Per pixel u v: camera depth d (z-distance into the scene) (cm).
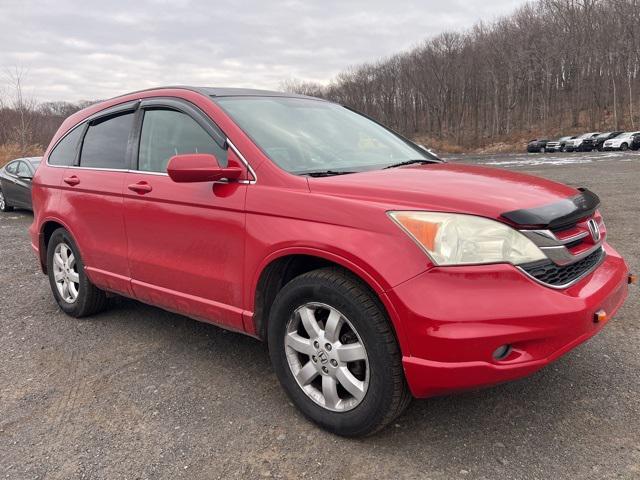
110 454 265
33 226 489
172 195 334
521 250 236
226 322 320
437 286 230
